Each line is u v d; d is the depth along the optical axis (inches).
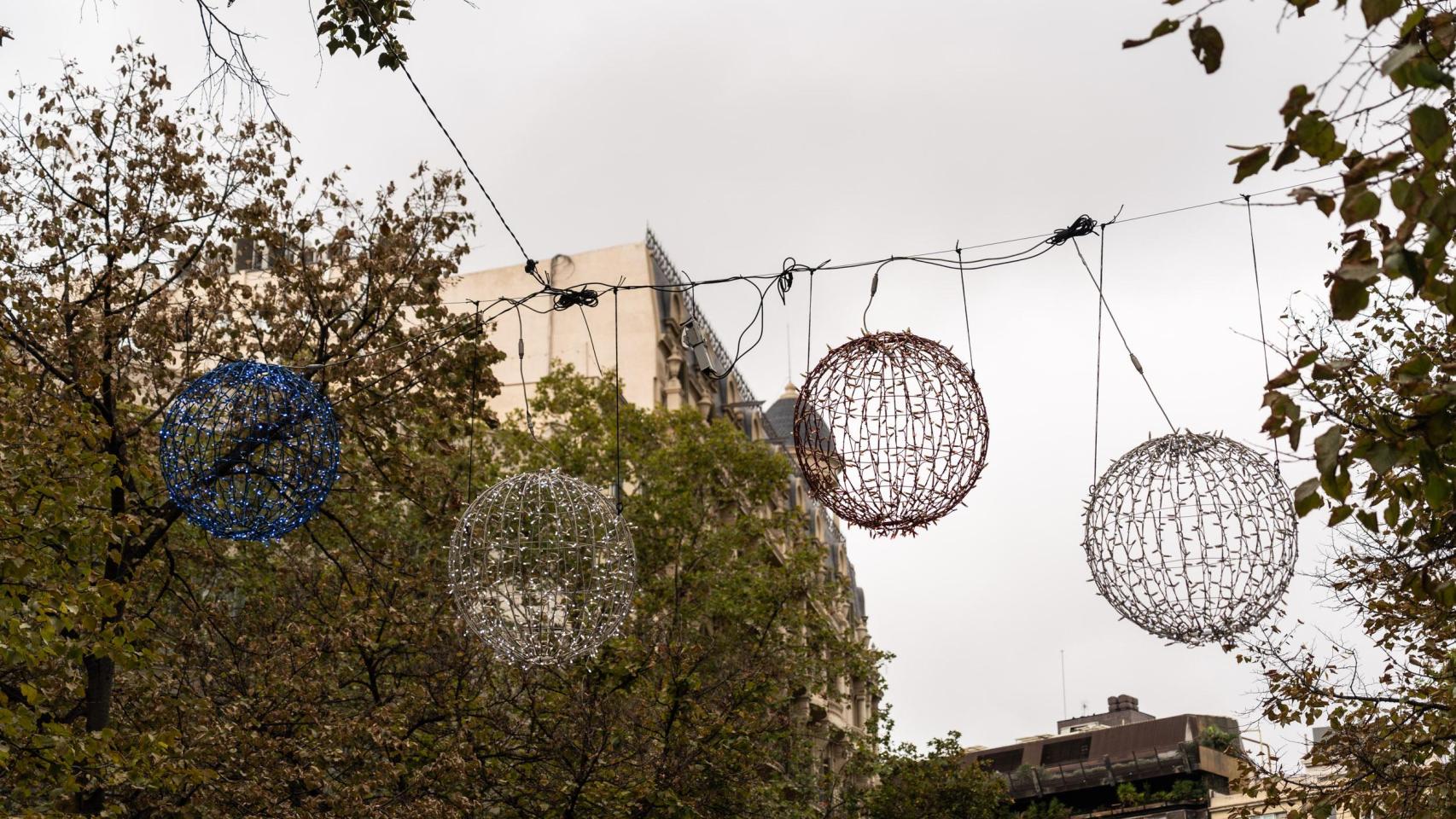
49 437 554.6
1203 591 350.3
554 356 1627.7
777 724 1035.3
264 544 813.2
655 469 1197.7
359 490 787.4
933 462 361.7
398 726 720.3
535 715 835.4
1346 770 668.1
